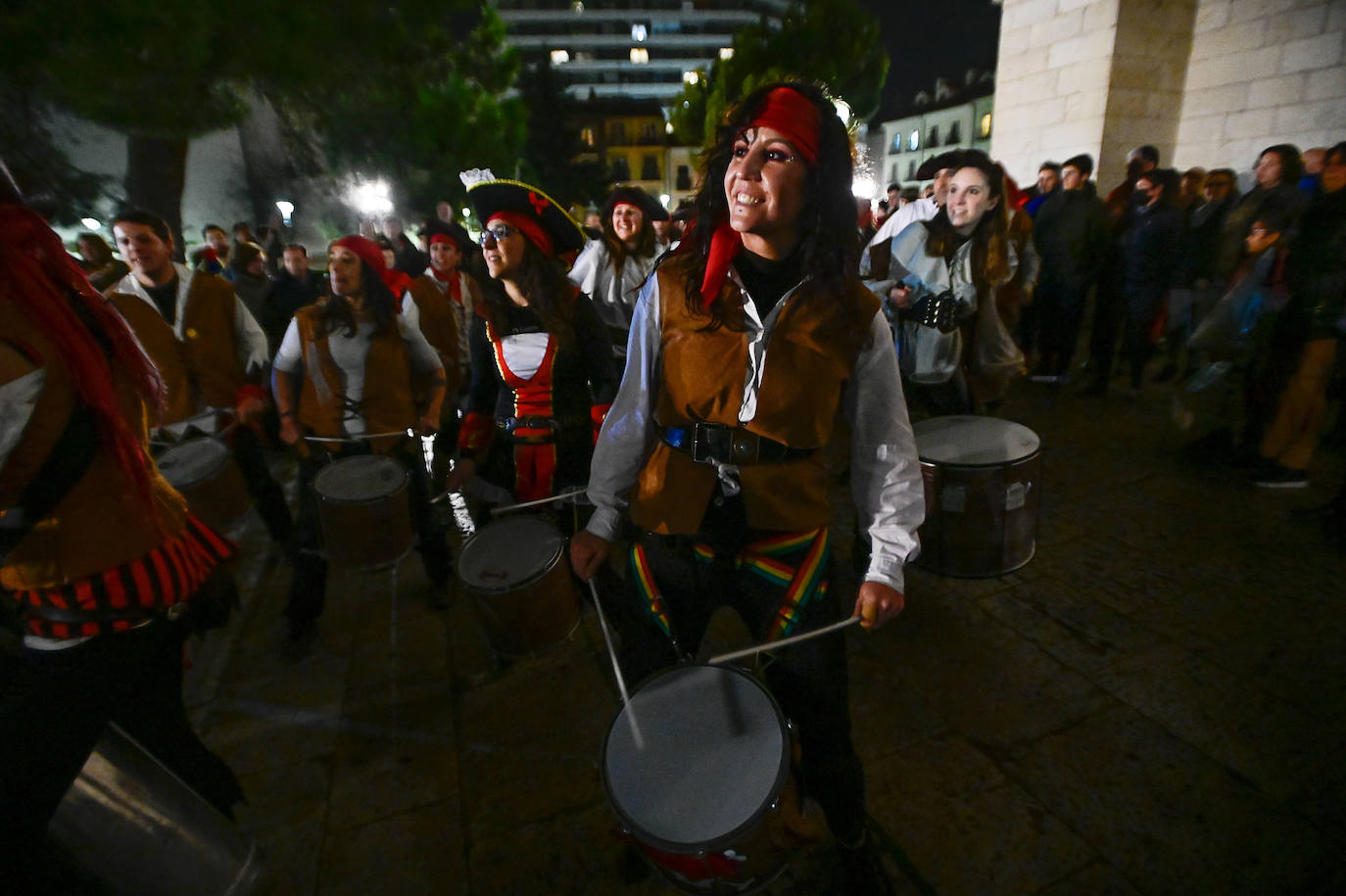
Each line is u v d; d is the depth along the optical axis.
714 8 90.25
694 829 1.15
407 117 16.89
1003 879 1.78
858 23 23.33
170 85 7.13
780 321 1.33
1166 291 5.22
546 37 90.50
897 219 3.66
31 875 1.17
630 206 3.75
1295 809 1.90
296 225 21.61
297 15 7.76
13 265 1.18
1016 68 9.05
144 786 1.28
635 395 1.49
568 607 2.21
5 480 1.20
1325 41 7.02
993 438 2.40
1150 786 2.00
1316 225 3.41
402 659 2.88
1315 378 3.54
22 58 6.29
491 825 2.05
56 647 1.34
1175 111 8.35
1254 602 2.77
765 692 1.37
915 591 2.99
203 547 1.55
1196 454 4.22
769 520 1.40
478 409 2.59
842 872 1.81
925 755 2.16
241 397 3.21
